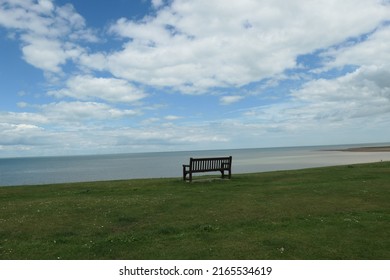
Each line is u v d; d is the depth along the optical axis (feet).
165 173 164.25
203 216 37.37
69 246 27.81
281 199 46.21
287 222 33.60
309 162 191.42
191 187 60.54
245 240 28.09
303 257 24.29
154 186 63.82
